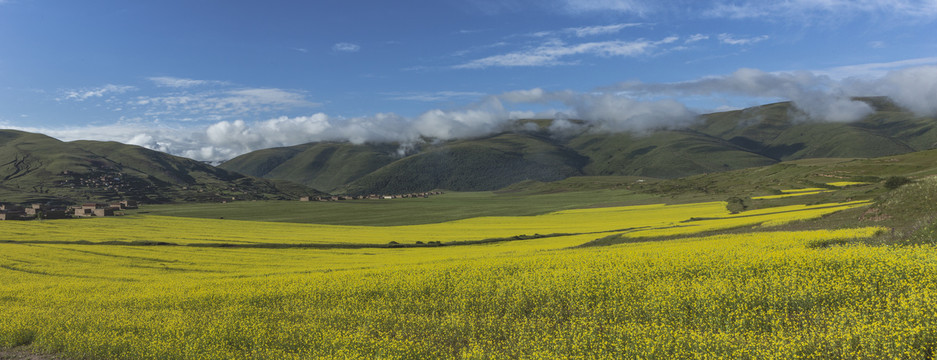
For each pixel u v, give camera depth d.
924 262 14.32
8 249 57.22
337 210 169.50
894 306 10.84
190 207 185.38
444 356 12.23
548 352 10.76
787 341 10.00
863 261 16.31
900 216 36.16
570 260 24.91
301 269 39.03
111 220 112.75
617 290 16.16
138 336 15.66
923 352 8.72
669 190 193.12
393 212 159.38
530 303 16.72
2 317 19.45
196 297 22.41
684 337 10.47
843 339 9.19
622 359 10.42
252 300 21.22
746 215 67.62
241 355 13.58
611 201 168.00
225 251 56.50
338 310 17.48
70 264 46.06
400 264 36.03
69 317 19.11
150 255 52.16
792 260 17.84
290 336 14.45
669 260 21.17
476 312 16.81
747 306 12.77
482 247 56.69
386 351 12.18
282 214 155.25
